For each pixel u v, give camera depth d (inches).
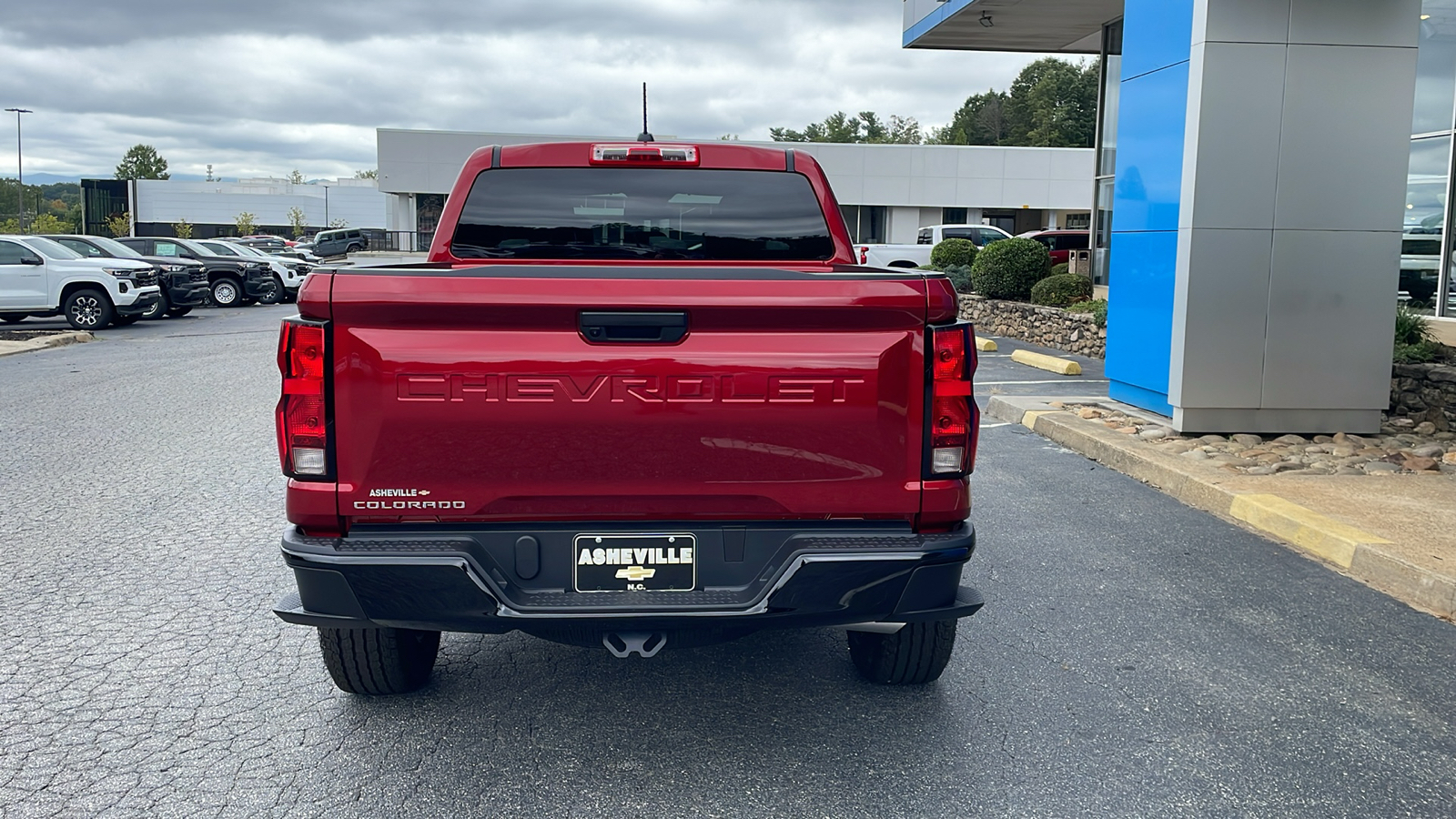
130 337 773.3
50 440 370.6
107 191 3260.3
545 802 130.5
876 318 124.8
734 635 130.1
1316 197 328.5
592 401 123.0
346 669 154.3
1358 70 323.3
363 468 123.0
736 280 122.5
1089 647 183.0
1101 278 757.3
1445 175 426.3
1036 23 755.4
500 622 125.7
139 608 201.9
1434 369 358.3
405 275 121.1
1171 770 139.5
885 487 127.1
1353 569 225.5
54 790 133.0
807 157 185.0
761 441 124.9
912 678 162.9
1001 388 487.5
